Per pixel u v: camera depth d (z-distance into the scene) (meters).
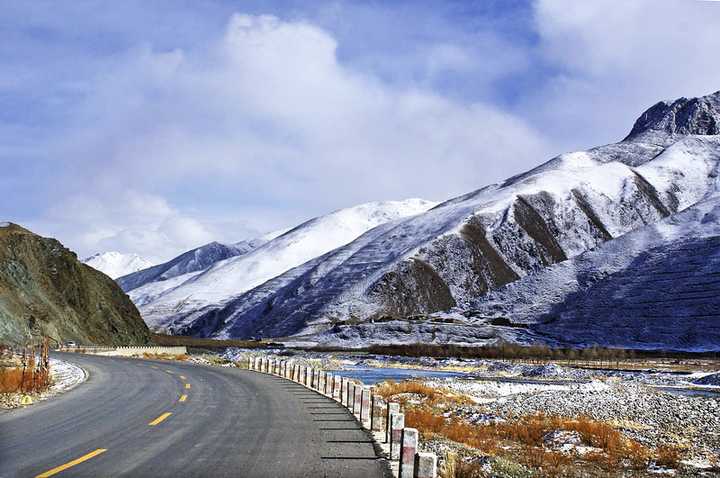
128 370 39.28
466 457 14.84
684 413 28.44
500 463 14.14
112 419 17.41
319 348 146.25
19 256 89.44
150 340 118.19
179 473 10.81
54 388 26.92
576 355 119.00
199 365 47.97
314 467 11.69
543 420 25.11
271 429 16.19
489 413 26.92
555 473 15.09
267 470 11.28
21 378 26.50
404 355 126.69
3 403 20.95
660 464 17.94
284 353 114.31
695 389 51.56
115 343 100.81
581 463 17.98
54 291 92.88
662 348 136.25
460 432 20.11
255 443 14.03
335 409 21.02
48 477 10.30
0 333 66.44
